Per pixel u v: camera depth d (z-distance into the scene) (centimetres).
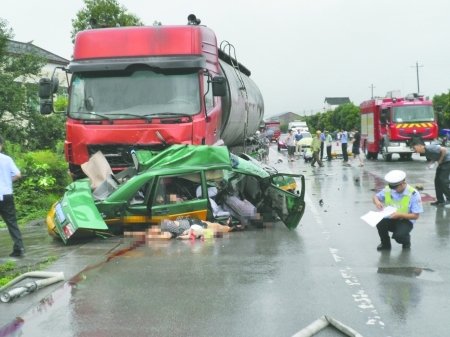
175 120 1245
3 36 2506
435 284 748
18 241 957
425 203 1510
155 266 859
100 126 1254
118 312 649
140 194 1119
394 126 3284
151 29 1319
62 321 623
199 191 1155
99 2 3234
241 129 1858
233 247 994
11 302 693
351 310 648
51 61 4319
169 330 590
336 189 1947
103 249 992
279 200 1190
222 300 688
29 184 1590
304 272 816
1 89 2405
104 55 1298
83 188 1108
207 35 1428
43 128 2556
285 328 593
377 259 893
